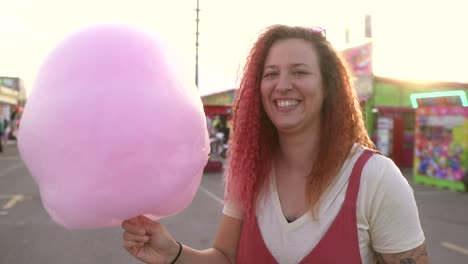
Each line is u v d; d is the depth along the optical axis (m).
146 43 1.22
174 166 1.19
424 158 11.41
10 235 5.53
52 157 1.14
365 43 15.27
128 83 1.14
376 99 15.73
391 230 1.27
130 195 1.16
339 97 1.41
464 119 9.96
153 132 1.13
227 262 1.54
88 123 1.10
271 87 1.40
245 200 1.45
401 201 1.26
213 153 20.17
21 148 1.21
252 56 1.52
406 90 15.91
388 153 15.37
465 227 6.25
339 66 1.45
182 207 1.38
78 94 1.12
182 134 1.19
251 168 1.46
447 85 15.94
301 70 1.36
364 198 1.28
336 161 1.33
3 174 12.64
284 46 1.40
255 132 1.50
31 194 8.82
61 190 1.15
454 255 4.92
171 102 1.18
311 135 1.40
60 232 5.66
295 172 1.42
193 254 1.51
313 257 1.26
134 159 1.12
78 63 1.15
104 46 1.18
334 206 1.29
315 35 1.45
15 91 39.81
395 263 1.29
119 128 1.10
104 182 1.12
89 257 4.69
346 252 1.25
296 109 1.37
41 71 1.21
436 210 7.61
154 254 1.48
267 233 1.36
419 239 1.27
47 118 1.13
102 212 1.17
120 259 4.63
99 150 1.10
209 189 9.83
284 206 1.38
